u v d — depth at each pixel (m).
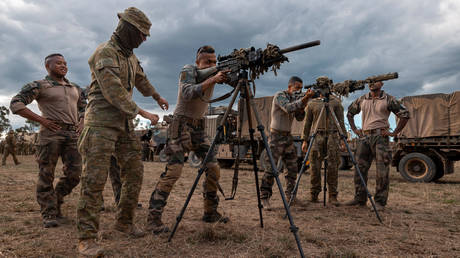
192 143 2.81
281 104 3.79
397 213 3.66
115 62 2.10
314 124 4.56
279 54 2.23
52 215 2.88
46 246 2.21
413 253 2.18
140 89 2.73
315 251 2.20
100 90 2.15
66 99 3.03
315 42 2.05
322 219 3.28
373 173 11.11
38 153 2.90
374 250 2.23
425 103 8.46
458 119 7.88
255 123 10.78
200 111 2.79
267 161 3.84
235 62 2.45
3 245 2.25
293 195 3.60
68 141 3.03
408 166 8.24
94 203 2.03
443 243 2.43
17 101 2.67
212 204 3.02
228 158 11.46
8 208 3.64
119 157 2.44
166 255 2.06
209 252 2.12
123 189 2.47
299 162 10.02
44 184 2.88
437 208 4.02
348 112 4.57
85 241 1.98
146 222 2.94
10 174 8.08
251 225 2.96
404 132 8.69
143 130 17.09
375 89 3.98
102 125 2.10
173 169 2.65
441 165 8.00
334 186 4.38
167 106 2.90
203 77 2.66
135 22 2.17
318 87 3.79
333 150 4.37
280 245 2.26
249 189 5.94
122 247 2.21
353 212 3.71
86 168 2.04
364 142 4.12
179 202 4.28
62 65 3.05
